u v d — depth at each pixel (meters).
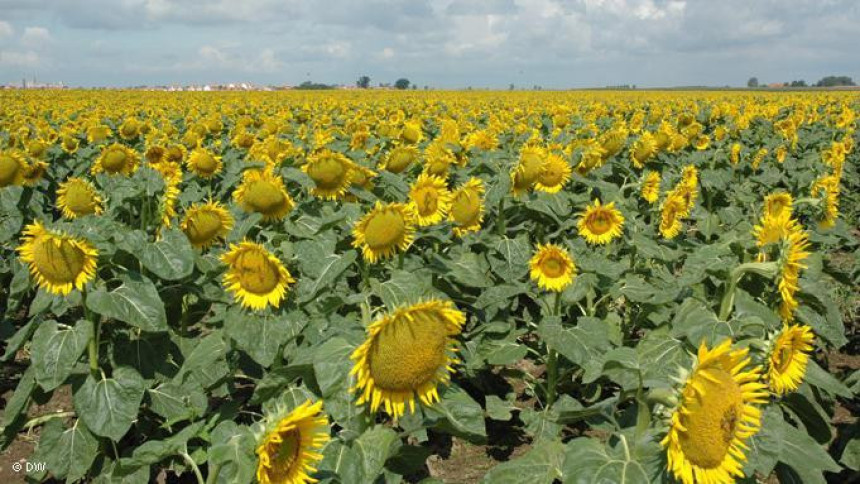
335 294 4.87
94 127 15.37
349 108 29.52
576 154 8.93
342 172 6.82
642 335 6.86
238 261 4.26
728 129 17.28
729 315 4.49
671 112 26.55
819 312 4.91
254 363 4.95
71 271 4.00
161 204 5.65
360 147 11.38
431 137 16.48
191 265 4.68
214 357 4.24
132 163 9.48
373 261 4.82
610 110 25.27
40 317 4.59
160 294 5.05
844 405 5.95
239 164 9.23
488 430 5.63
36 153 11.36
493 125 16.19
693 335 4.11
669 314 5.48
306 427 2.92
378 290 4.16
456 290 5.73
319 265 4.54
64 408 5.95
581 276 5.39
